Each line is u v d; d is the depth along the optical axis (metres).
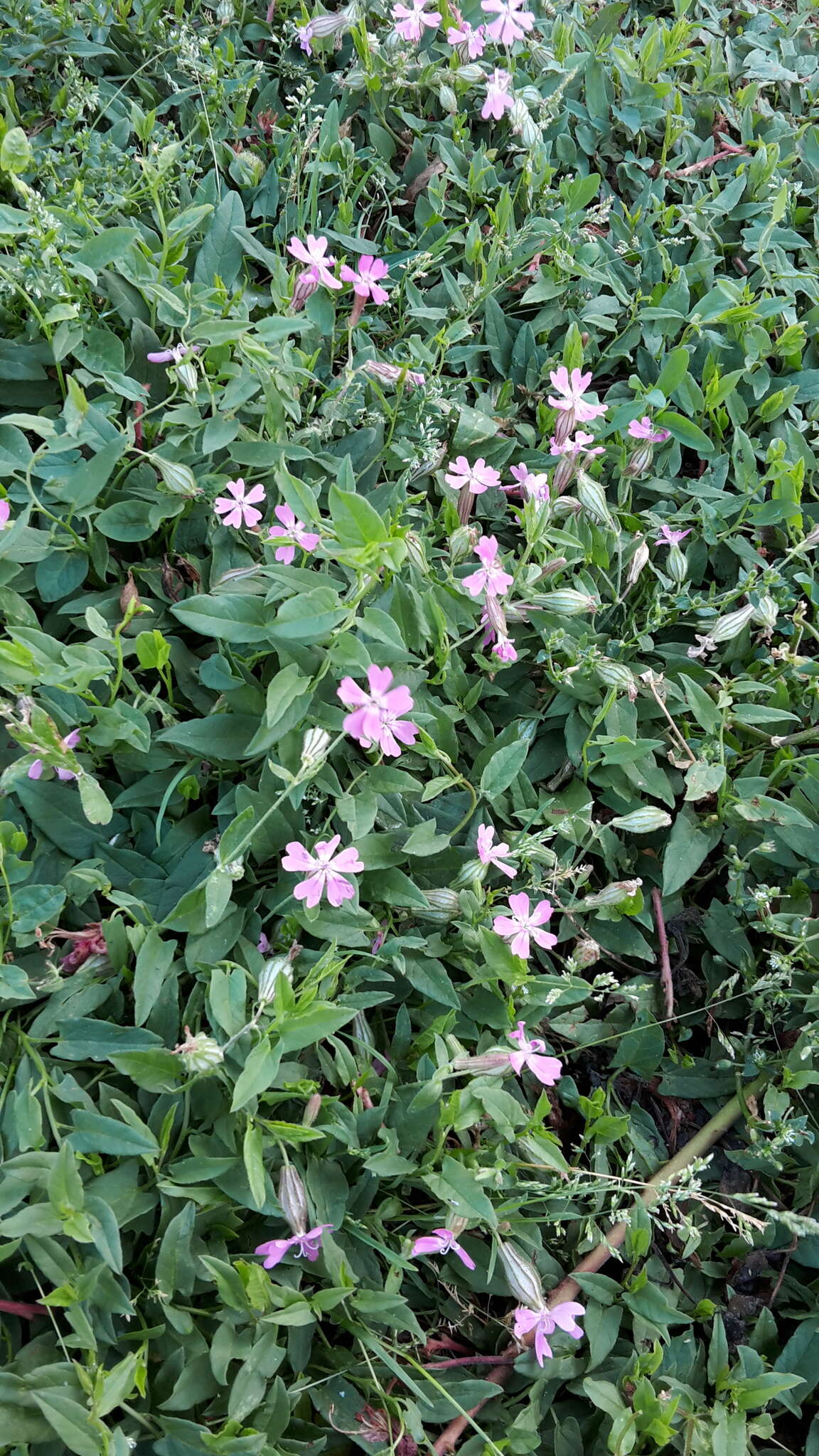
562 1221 0.27
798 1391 0.26
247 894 0.25
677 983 0.31
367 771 0.26
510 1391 0.25
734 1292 0.28
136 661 0.27
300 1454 0.21
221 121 0.36
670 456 0.36
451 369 0.35
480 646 0.29
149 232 0.31
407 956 0.26
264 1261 0.21
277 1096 0.22
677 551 0.32
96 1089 0.23
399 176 0.38
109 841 0.25
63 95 0.35
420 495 0.29
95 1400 0.19
